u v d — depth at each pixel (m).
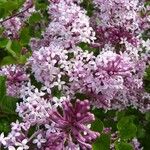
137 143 0.31
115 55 0.28
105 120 0.33
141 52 0.36
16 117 0.28
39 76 0.28
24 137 0.24
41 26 0.40
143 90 0.35
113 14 0.35
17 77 0.30
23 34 0.35
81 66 0.28
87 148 0.24
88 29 0.29
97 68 0.28
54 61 0.27
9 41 0.33
